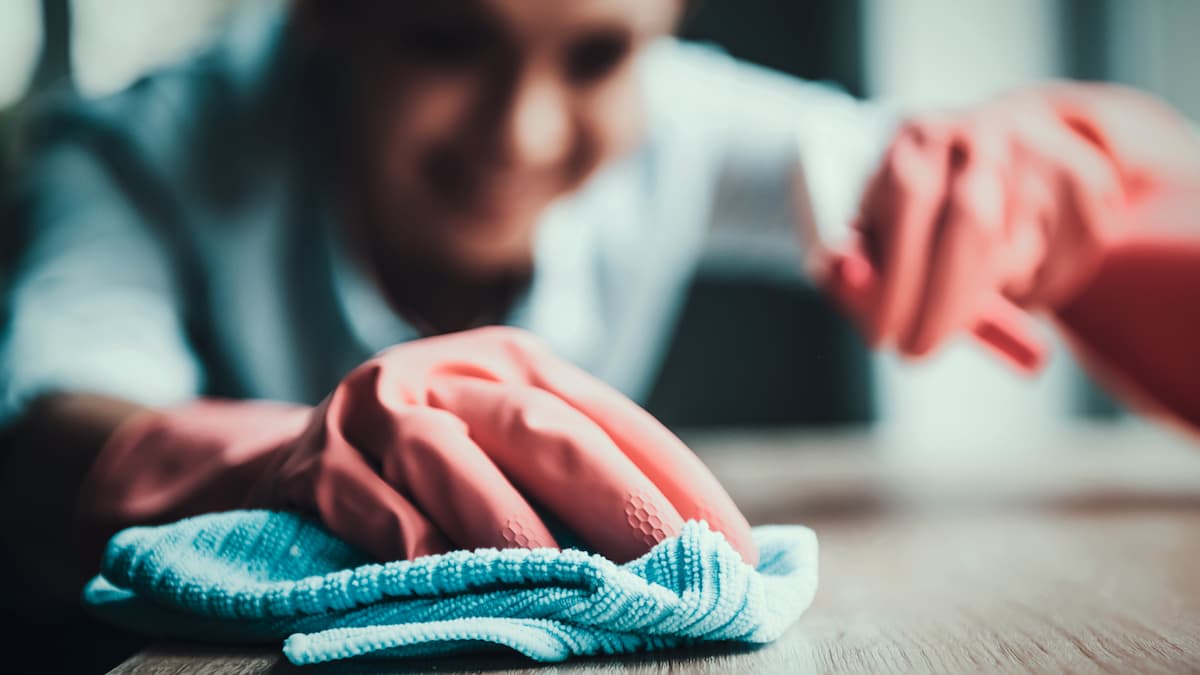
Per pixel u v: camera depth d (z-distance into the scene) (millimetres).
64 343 507
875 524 522
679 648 243
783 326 2141
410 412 269
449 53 588
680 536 242
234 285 685
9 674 324
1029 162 519
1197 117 1919
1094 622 268
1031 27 1964
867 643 247
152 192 649
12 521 370
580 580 230
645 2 612
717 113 917
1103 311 602
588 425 267
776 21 2033
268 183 672
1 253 631
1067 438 1462
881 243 490
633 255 828
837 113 939
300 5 621
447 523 255
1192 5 1899
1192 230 570
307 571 257
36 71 1404
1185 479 733
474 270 698
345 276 696
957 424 2066
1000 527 495
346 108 646
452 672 225
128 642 365
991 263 491
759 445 1535
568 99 623
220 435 358
